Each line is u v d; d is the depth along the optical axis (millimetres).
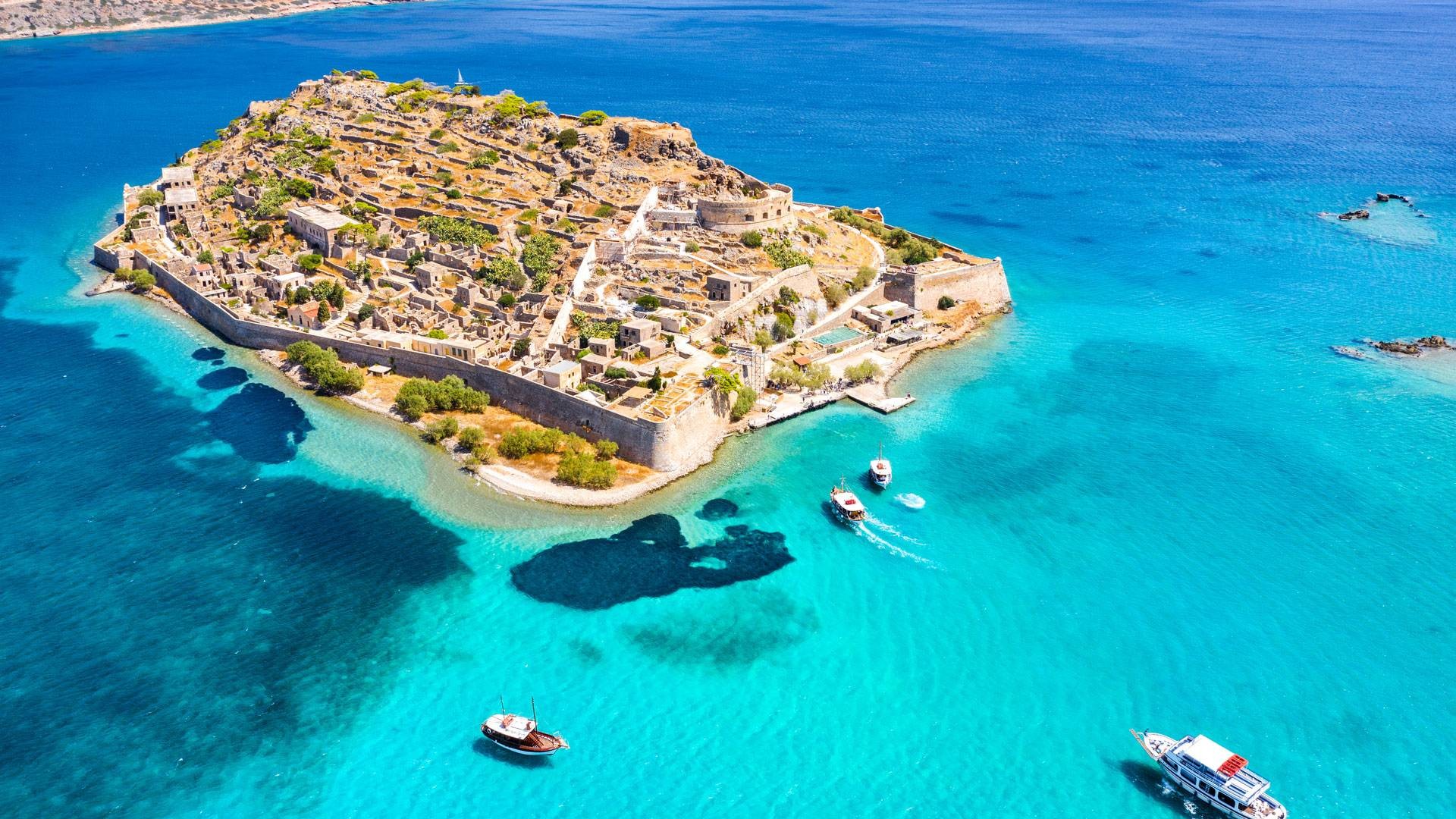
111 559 175625
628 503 193250
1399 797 132875
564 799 132000
